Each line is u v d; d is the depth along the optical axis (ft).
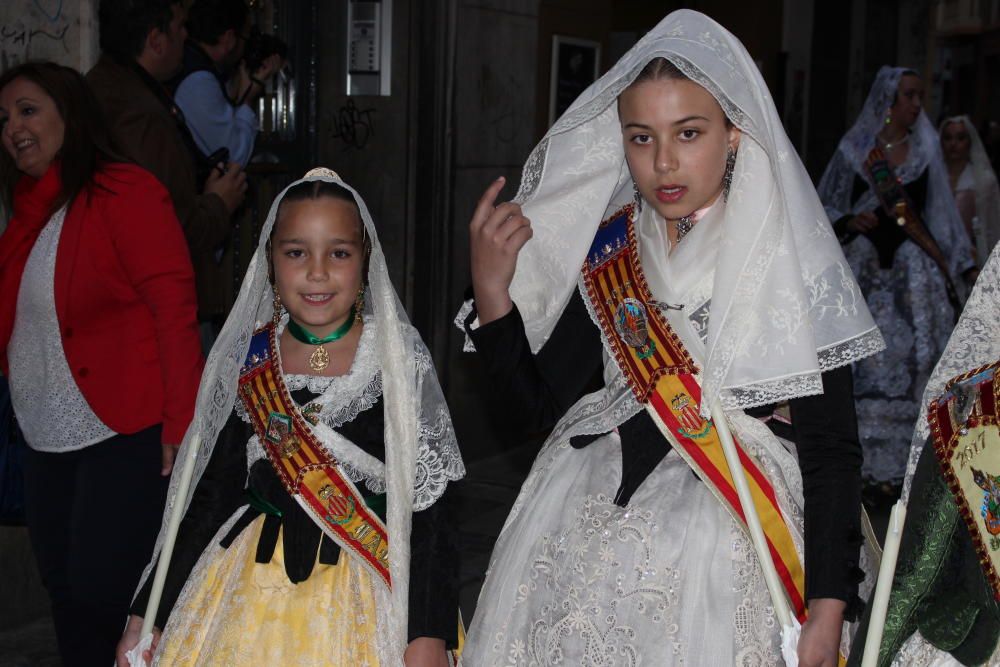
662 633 8.01
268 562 8.69
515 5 24.57
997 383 6.73
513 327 8.62
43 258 11.75
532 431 9.00
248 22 17.85
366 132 23.09
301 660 8.43
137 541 11.96
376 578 8.76
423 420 8.91
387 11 22.70
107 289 11.77
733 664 7.92
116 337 11.84
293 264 8.80
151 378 11.88
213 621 8.69
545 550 8.55
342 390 8.91
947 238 22.04
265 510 8.84
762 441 8.28
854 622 8.02
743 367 7.92
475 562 17.94
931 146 22.02
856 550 7.72
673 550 8.11
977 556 6.86
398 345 8.87
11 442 12.82
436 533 8.82
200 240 14.96
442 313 23.52
